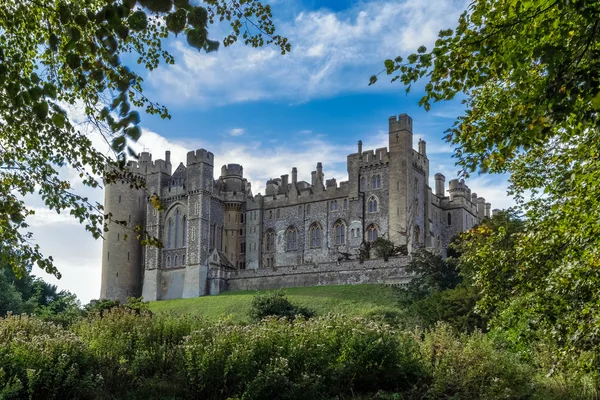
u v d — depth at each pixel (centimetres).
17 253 1197
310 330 2016
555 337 1412
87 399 1820
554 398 1739
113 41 686
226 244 8644
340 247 7869
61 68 1211
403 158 7494
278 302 5181
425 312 3709
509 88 1255
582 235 1203
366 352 1909
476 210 9200
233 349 1867
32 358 1772
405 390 1914
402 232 7250
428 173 8081
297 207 8394
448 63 1016
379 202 7631
